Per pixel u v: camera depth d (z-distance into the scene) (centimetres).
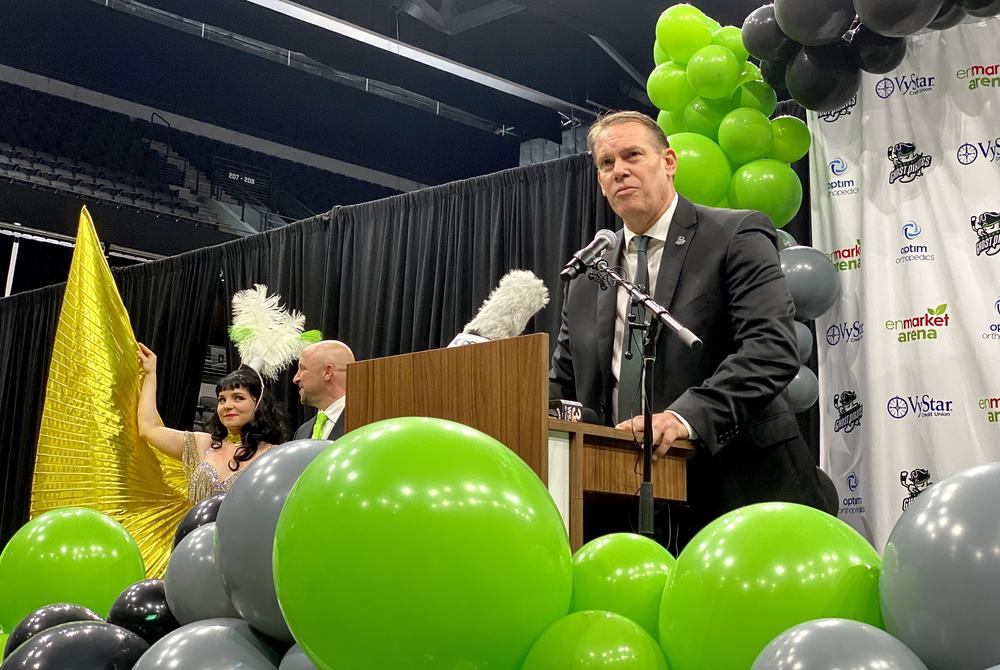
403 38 750
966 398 374
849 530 122
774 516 120
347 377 212
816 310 365
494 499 117
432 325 563
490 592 114
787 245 387
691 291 231
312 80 932
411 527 113
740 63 385
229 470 423
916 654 105
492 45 783
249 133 984
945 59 396
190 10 757
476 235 556
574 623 119
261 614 143
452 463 118
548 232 526
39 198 880
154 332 696
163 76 905
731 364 215
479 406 187
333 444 127
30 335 788
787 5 332
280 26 762
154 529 439
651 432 196
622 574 132
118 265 916
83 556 206
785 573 114
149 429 433
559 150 923
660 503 223
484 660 116
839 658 99
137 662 148
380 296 586
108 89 922
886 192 399
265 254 648
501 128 1001
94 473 437
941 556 103
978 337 375
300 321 451
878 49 345
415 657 113
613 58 727
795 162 431
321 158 1123
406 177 1034
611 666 114
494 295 255
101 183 979
